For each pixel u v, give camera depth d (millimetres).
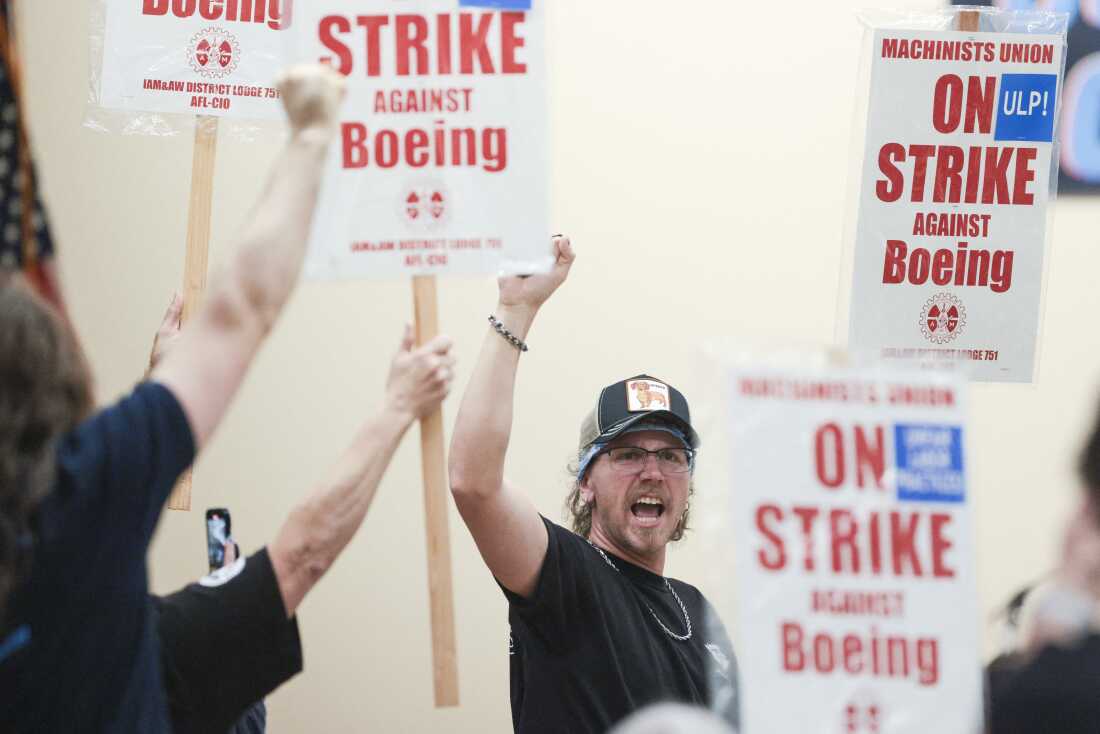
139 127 13516
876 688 7480
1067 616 7391
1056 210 18578
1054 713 7262
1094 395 7715
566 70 18672
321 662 17859
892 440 7750
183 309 12211
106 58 12633
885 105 12070
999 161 12109
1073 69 18344
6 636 5906
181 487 12141
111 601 6145
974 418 18484
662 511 11430
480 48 9031
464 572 18000
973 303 12078
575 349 18391
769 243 18625
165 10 12711
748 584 7484
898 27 12266
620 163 18609
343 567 18016
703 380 7703
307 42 9008
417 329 8867
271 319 6648
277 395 18234
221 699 7859
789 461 7641
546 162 8992
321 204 8914
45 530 5910
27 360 5941
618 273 18500
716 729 6926
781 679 7418
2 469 5801
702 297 18516
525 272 8930
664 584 11508
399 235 8922
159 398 6285
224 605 7871
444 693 8320
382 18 9031
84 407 6258
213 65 12688
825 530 7602
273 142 18297
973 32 12109
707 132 18703
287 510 18047
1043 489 18422
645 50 18734
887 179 12078
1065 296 18594
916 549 7652
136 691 6336
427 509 8359
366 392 18312
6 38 7645
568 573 10539
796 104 18750
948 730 7492
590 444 11594
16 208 7621
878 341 12031
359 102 8977
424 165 8969
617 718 10320
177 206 18422
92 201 18344
